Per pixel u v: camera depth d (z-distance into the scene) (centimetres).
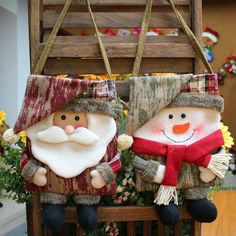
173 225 84
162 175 80
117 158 79
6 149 92
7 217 178
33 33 85
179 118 82
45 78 77
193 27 88
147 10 87
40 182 78
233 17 299
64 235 95
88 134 77
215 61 304
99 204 89
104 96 78
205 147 81
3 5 244
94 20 87
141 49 86
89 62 87
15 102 260
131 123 81
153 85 80
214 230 114
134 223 93
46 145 79
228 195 155
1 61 261
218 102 81
